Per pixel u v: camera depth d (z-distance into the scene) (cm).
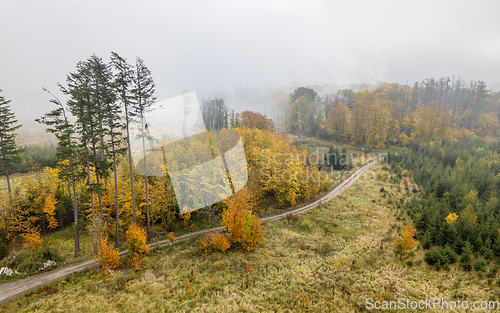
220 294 2152
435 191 4547
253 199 4144
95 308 1817
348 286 2330
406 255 2866
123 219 3556
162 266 2517
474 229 2827
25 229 3123
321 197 5366
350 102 12888
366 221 4009
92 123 2653
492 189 4081
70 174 2728
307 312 1992
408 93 12912
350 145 9344
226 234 3019
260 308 2000
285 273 2534
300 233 3634
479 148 7194
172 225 3622
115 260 2427
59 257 2655
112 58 2633
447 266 2527
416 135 9325
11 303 1856
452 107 11862
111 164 2900
